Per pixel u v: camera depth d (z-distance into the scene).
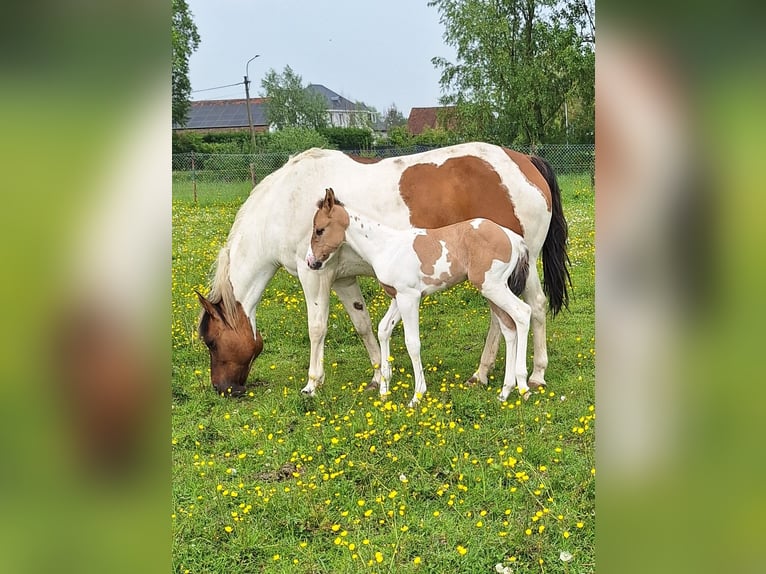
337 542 3.05
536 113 23.22
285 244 5.22
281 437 4.32
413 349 4.82
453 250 4.72
